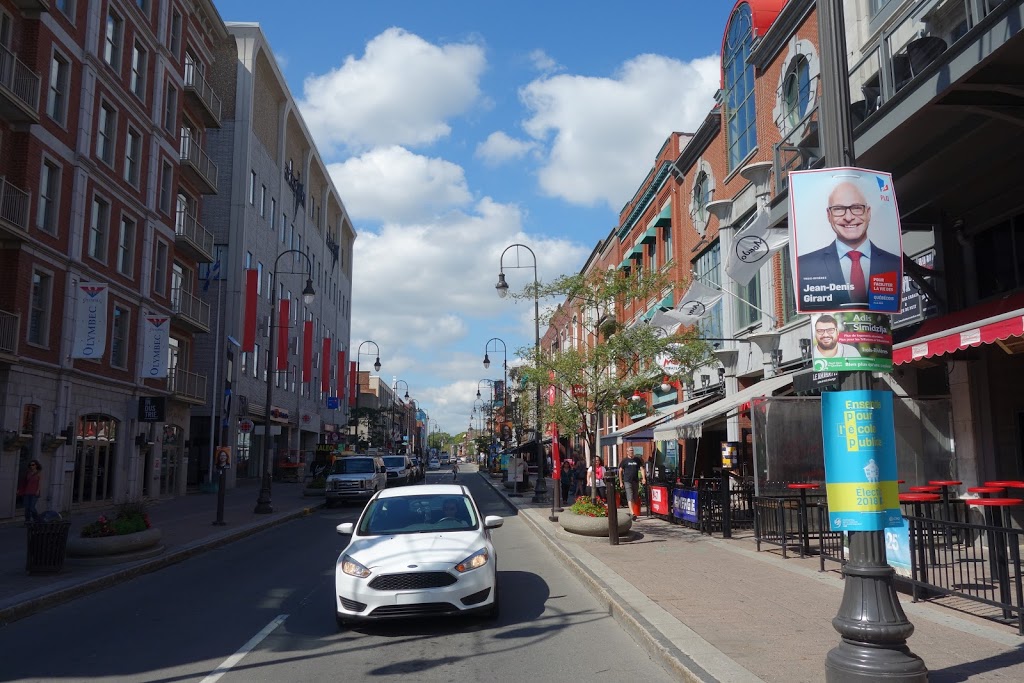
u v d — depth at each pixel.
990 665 5.77
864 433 5.35
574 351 16.77
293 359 53.69
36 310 21.64
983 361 12.02
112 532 13.02
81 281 23.42
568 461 29.55
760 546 13.21
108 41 25.50
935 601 8.19
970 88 8.58
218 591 10.92
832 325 5.50
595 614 8.78
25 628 8.67
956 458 12.38
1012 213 11.25
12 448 19.91
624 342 16.03
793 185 5.71
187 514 23.14
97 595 10.74
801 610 8.07
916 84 9.08
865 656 5.02
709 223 23.66
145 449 28.14
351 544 8.88
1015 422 11.59
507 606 9.40
